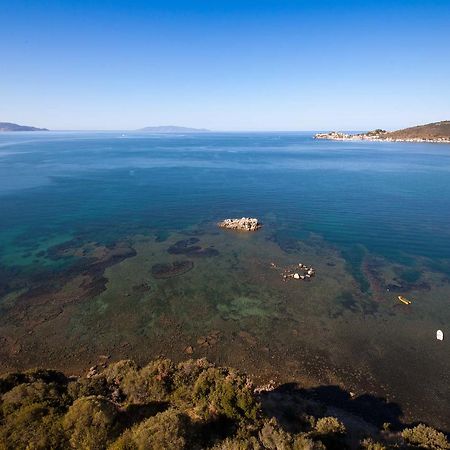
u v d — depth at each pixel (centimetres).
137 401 2241
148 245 5700
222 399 2044
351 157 18212
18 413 1861
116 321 3638
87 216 7238
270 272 4778
